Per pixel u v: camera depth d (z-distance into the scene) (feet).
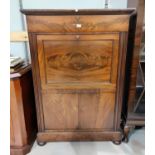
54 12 3.46
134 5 4.06
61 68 3.98
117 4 5.10
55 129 4.56
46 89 4.14
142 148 4.57
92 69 3.99
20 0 5.04
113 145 4.68
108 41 3.78
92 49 3.83
